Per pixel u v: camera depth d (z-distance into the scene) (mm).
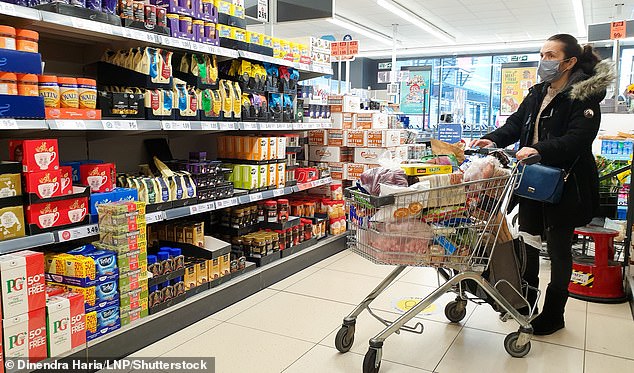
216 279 3197
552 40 2914
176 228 3275
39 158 2250
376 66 17938
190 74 3178
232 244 3715
